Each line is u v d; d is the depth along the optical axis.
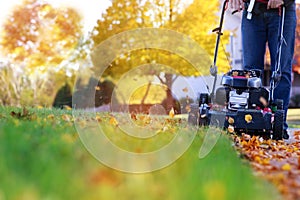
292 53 6.23
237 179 2.39
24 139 3.02
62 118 5.68
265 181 2.79
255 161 3.82
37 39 14.21
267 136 5.66
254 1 6.15
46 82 14.97
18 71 14.66
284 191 2.63
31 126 3.94
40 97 14.89
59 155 2.74
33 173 2.24
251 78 5.68
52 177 2.15
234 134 5.36
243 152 4.25
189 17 13.75
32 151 2.74
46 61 14.44
